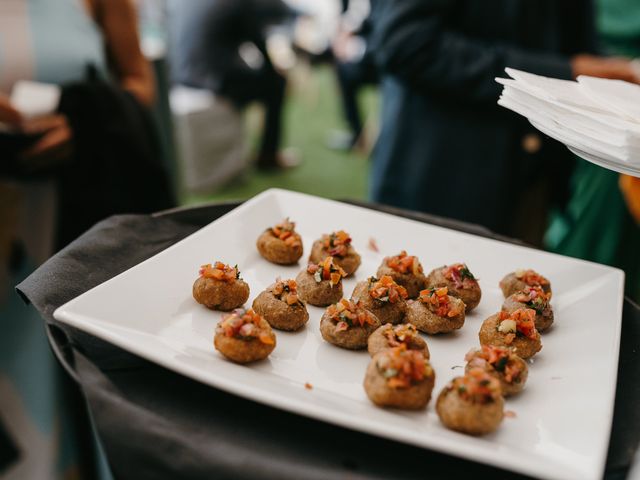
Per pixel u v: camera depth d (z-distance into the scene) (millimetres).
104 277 1240
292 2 6797
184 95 4508
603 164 1124
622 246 2594
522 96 1206
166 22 3273
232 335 1075
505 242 1601
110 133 1894
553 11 2115
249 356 1075
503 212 2246
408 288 1399
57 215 1937
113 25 2275
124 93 1985
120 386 982
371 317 1215
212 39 4504
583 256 2684
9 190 1819
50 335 1027
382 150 2363
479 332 1260
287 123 6277
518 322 1194
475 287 1362
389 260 1428
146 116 2053
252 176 5047
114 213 1958
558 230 3025
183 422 930
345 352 1181
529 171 2236
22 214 1859
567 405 1031
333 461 887
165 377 1016
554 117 1142
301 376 1097
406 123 2252
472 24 2100
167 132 3127
